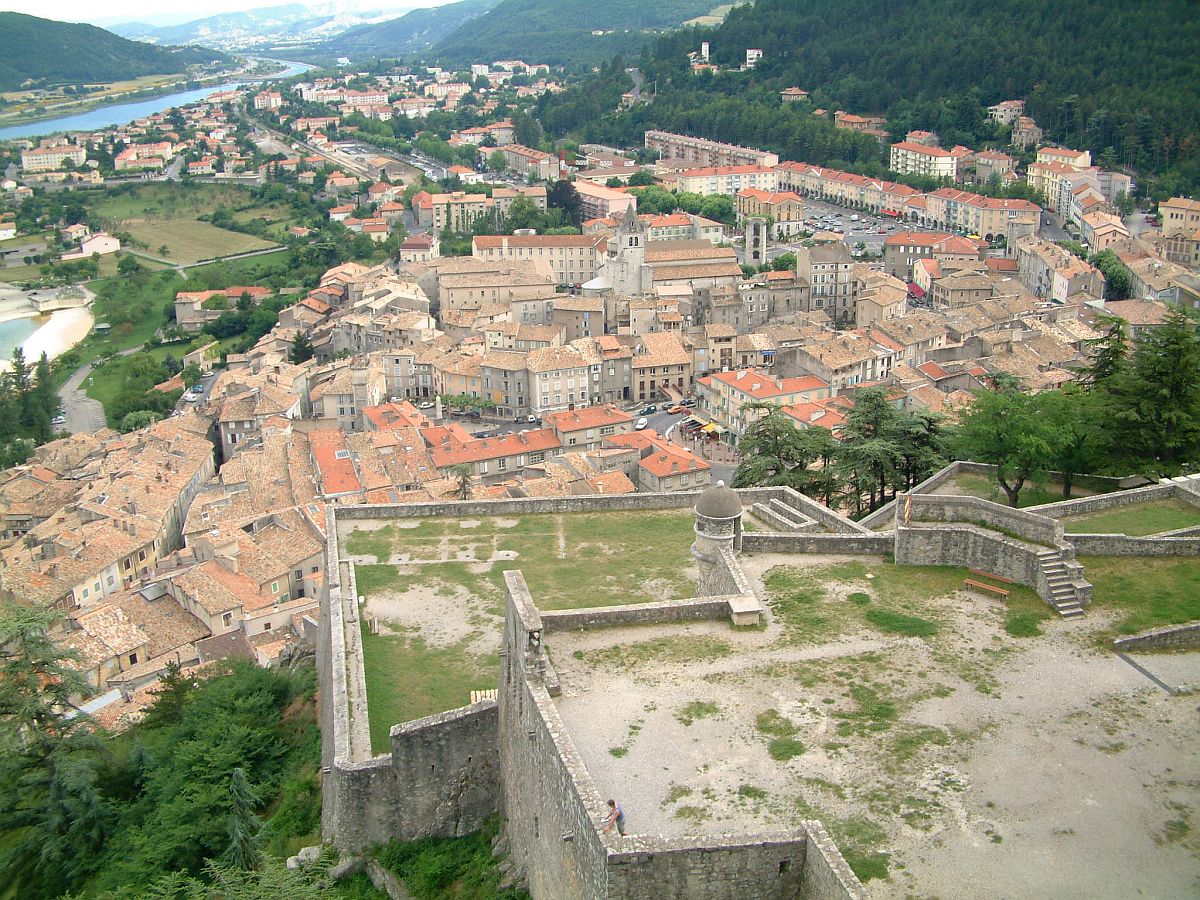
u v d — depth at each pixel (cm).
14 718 6538
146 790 6303
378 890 4375
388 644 5550
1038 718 3834
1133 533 6056
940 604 4716
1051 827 3291
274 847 5166
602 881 3061
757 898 3103
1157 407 7669
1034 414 7769
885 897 3008
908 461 8394
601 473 13750
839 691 4006
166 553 14312
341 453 15062
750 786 3459
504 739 4388
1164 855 3191
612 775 3509
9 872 6216
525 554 6606
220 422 18375
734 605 4544
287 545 11788
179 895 5050
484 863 4316
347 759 4594
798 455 8819
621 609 4484
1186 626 4362
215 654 9844
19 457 19462
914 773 3531
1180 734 3750
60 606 11862
